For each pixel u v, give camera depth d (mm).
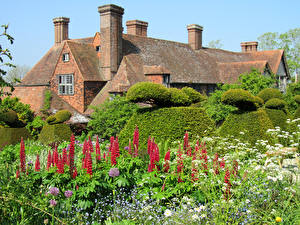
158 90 11164
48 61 28578
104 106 18891
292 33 62969
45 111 23094
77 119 23062
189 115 10594
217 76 34500
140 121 11156
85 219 5078
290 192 5430
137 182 6020
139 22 33625
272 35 65062
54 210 4949
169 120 10609
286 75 43438
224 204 4918
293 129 12945
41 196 5285
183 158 6188
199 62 34344
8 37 5375
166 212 4672
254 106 11648
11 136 15406
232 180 5633
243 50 50094
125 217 5145
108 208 5527
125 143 11266
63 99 25984
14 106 20453
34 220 4773
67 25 31438
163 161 6340
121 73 25219
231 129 11625
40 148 12148
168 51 31484
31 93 26297
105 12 26109
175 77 27953
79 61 25844
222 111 21391
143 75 25969
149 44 30094
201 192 5605
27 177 5648
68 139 16516
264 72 33562
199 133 10516
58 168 5578
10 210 4703
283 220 4848
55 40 31203
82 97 25250
